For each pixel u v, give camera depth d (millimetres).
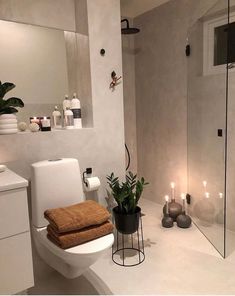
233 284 1637
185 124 2572
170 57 2629
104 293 1605
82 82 2002
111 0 1942
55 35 2010
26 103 1971
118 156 2117
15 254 1317
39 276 1811
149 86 2928
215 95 2051
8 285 1316
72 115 1914
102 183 2049
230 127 2150
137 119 3164
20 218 1312
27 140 1682
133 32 2537
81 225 1409
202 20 2209
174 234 2309
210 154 2164
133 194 1864
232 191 2205
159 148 2914
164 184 2914
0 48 1836
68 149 1855
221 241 1969
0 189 1225
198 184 2398
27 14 1822
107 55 1961
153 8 2723
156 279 1711
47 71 2021
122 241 2090
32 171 1598
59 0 1930
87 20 1846
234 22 1988
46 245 1482
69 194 1697
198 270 1788
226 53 1855
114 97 2037
